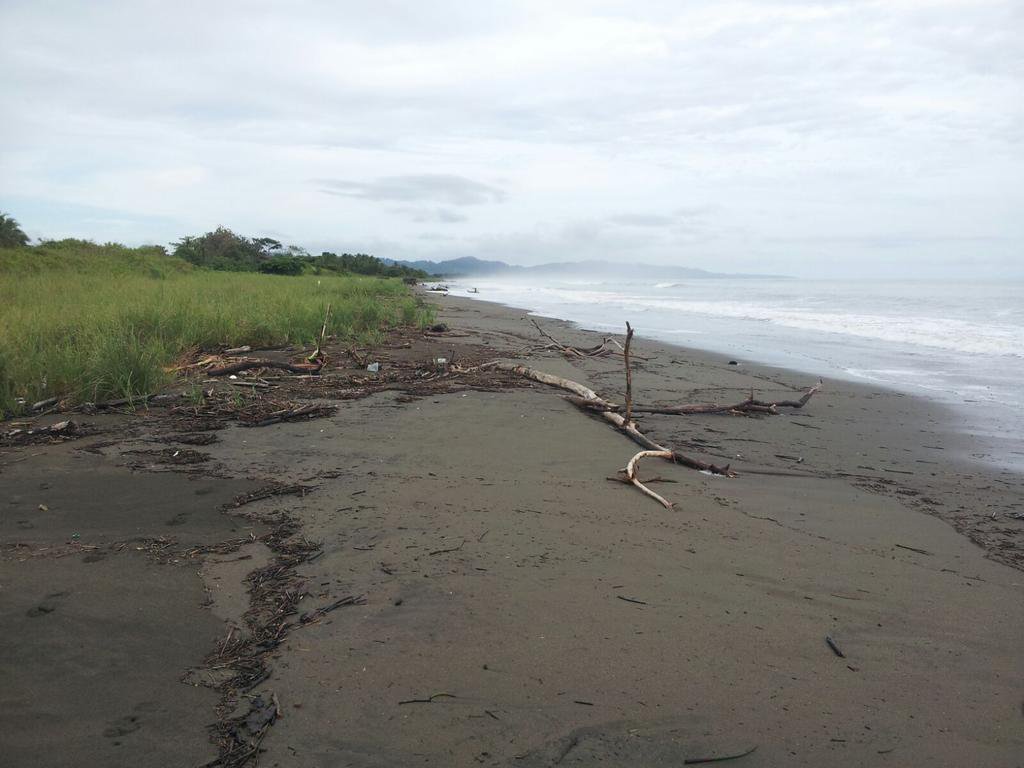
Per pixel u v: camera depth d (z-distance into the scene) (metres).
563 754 2.29
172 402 7.43
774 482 5.75
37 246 30.58
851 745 2.43
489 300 39.41
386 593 3.37
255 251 60.06
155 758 2.21
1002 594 3.75
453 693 2.60
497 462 5.75
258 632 3.01
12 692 2.50
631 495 5.07
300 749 2.28
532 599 3.37
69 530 4.01
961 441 7.49
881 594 3.68
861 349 15.93
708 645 3.04
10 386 7.29
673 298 43.12
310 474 5.21
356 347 12.42
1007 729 2.57
